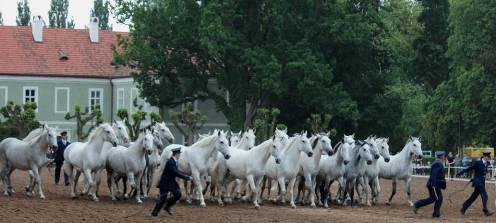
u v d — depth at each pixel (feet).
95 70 291.17
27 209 94.43
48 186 136.26
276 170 113.70
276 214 101.24
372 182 124.98
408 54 329.72
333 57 256.32
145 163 108.68
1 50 289.74
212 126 281.54
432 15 307.99
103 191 129.49
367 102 265.95
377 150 121.29
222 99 252.42
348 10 258.78
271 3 240.73
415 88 306.76
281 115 256.11
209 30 228.22
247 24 245.45
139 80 250.37
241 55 233.55
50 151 143.74
